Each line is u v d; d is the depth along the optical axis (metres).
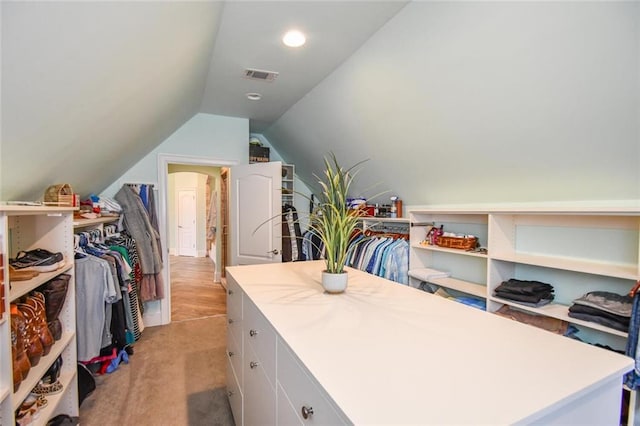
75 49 1.06
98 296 2.22
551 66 1.52
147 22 1.27
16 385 1.33
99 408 2.09
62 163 1.85
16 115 1.12
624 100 1.43
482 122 2.01
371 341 1.08
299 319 1.28
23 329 1.42
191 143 3.70
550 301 2.08
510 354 1.00
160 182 3.57
